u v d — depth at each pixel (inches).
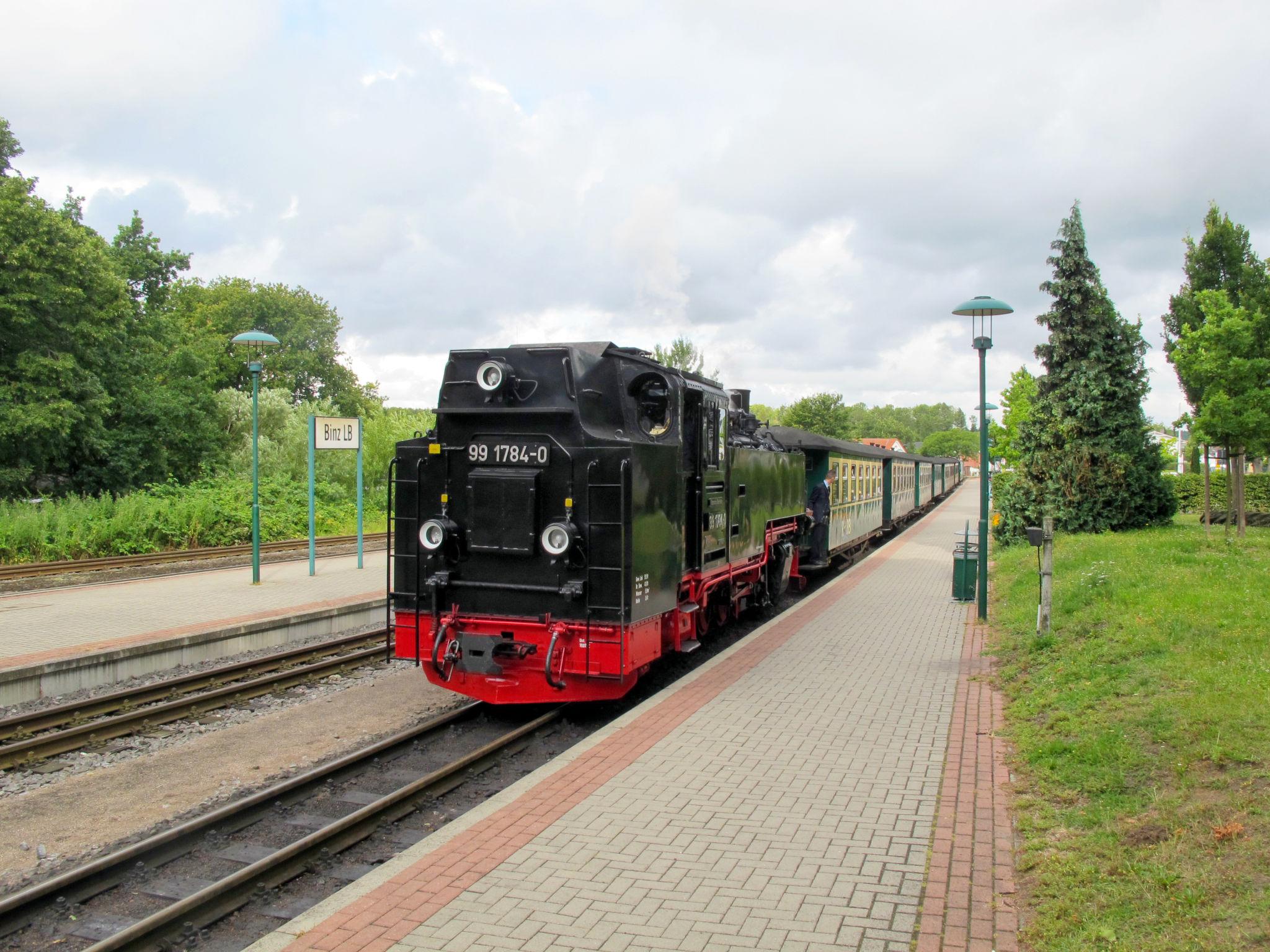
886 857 206.5
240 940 199.9
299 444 1386.6
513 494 334.3
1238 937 153.7
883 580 719.7
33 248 1013.8
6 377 1024.9
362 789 292.2
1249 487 1059.3
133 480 1186.6
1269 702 247.3
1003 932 172.2
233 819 258.4
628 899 188.4
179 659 472.4
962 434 4891.7
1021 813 228.4
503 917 181.2
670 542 365.1
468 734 349.1
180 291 2178.9
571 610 330.0
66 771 319.6
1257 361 569.3
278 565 830.5
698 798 245.0
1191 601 377.7
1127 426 793.6
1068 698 304.7
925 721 315.3
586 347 360.8
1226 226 879.7
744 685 367.6
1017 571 647.8
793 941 170.6
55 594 636.1
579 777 262.1
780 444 621.9
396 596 358.3
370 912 184.2
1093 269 802.8
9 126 1028.5
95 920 209.5
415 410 1590.8
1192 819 198.2
